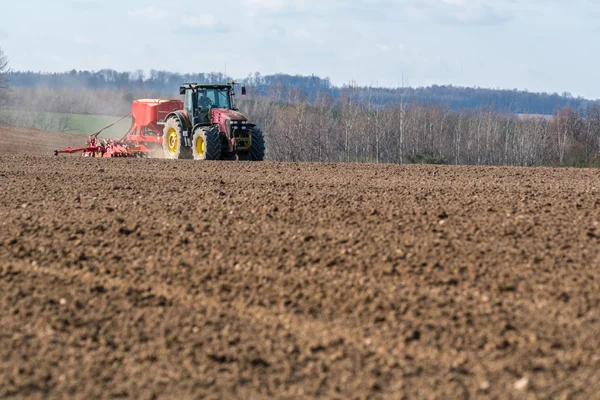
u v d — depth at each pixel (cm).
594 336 1414
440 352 1374
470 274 1777
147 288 1758
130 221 2422
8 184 3469
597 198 2889
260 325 1529
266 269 1861
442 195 2984
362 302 1622
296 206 2678
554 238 2109
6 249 2095
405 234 2173
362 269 1839
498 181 3591
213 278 1808
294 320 1545
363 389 1244
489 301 1608
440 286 1706
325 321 1534
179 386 1273
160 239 2167
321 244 2070
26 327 1545
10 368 1355
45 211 2652
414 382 1262
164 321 1562
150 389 1264
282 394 1236
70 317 1590
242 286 1747
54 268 1923
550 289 1667
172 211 2609
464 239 2105
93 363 1370
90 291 1742
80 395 1246
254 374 1312
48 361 1384
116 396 1241
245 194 3031
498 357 1345
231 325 1532
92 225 2364
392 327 1489
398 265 1859
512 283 1709
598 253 1942
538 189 3216
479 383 1250
